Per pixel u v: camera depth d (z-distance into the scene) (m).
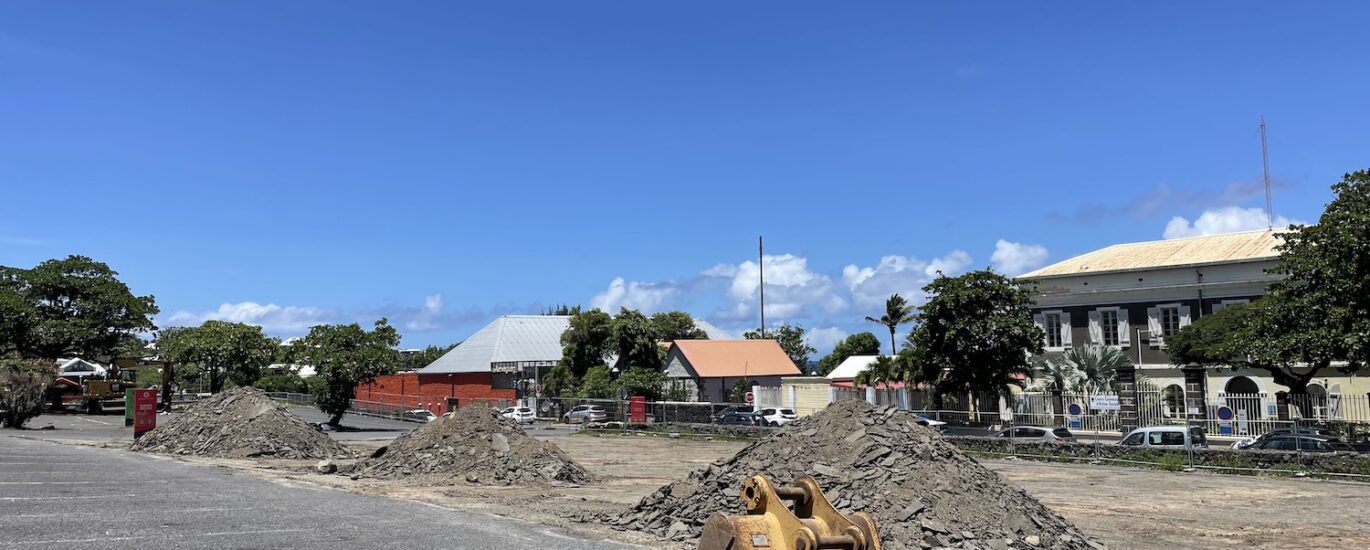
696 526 12.16
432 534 10.80
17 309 53.06
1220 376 44.69
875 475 12.56
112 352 60.06
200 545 9.37
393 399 62.66
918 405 41.91
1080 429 33.62
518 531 11.52
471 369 66.81
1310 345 27.33
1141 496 19.89
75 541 9.24
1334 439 25.67
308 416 51.81
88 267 58.62
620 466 26.20
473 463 19.91
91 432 35.12
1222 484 22.73
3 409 36.06
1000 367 39.31
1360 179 28.14
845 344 81.06
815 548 4.99
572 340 62.12
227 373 66.12
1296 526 15.41
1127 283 49.22
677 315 85.19
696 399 63.66
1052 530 11.98
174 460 21.55
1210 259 47.56
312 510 12.45
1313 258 28.44
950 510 11.76
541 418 53.06
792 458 13.62
